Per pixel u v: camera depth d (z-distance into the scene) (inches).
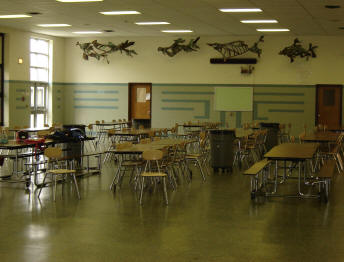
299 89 682.8
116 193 314.3
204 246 201.3
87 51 744.3
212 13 502.0
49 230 223.8
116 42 740.0
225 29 628.1
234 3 441.7
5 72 643.5
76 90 764.0
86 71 758.5
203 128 631.2
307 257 188.7
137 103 746.2
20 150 532.7
